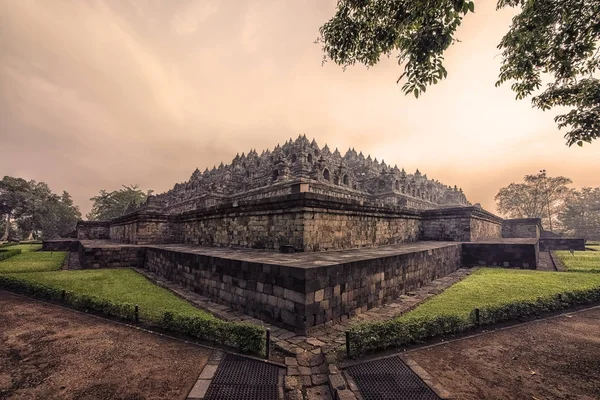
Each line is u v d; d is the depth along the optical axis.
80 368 5.30
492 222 29.97
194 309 9.15
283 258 9.69
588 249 27.48
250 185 30.20
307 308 6.91
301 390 4.73
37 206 57.84
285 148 33.25
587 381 4.72
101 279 13.69
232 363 5.51
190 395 4.47
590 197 56.56
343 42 6.82
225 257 10.02
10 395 4.44
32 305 9.32
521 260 16.80
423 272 12.94
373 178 33.53
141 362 5.55
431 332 6.45
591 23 6.10
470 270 16.64
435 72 5.98
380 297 9.67
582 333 6.87
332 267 7.74
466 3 4.66
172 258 13.84
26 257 23.34
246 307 8.70
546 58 7.17
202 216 20.84
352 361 5.36
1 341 6.52
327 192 23.92
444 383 4.67
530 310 8.07
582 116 7.84
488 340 6.43
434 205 39.94
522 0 6.28
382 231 18.20
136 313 7.67
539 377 4.87
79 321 7.82
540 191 54.53
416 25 5.82
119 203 65.00
